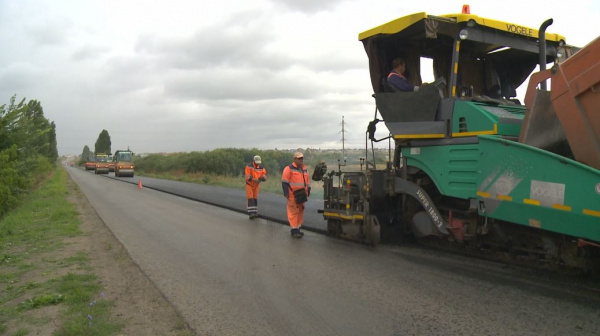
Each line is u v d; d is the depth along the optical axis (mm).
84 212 13219
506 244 5898
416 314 4398
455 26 6273
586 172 4488
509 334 3875
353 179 7926
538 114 5223
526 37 6742
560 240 5219
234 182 27062
